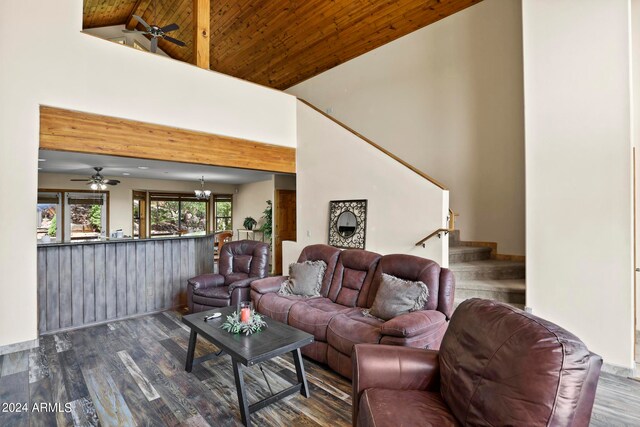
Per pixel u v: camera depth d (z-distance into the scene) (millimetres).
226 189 10820
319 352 3100
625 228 2910
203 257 5574
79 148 3764
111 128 3982
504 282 4133
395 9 5391
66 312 4078
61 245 4031
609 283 2979
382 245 4594
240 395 2256
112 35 8336
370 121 6410
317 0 5535
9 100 3336
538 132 3350
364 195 4828
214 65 8242
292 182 8359
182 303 5125
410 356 1977
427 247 4105
